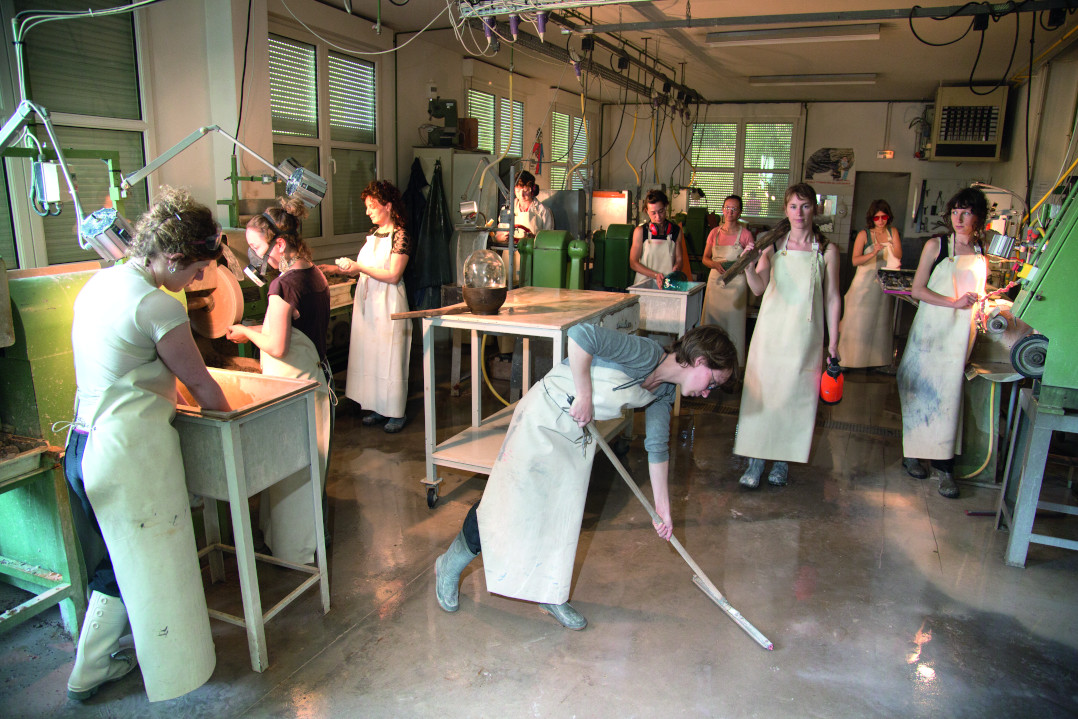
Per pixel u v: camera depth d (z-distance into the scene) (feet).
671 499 11.27
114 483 5.81
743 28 19.10
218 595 8.45
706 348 6.50
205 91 14.02
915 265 33.88
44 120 6.67
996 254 10.77
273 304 8.48
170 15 13.10
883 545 9.88
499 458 7.51
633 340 6.84
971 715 6.64
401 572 8.99
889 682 7.07
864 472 12.51
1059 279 8.55
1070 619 8.21
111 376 5.94
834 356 10.89
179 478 6.19
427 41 21.09
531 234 18.02
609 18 18.19
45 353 7.09
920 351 11.50
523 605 8.35
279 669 7.12
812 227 10.87
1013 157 25.79
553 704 6.68
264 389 7.64
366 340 13.76
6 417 7.30
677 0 15.99
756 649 7.56
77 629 7.52
